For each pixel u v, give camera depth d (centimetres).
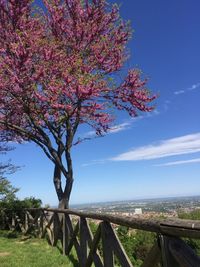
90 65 1424
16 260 967
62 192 1515
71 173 1505
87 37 1482
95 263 716
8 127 1570
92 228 964
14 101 1423
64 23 1496
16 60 1333
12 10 1420
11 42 1385
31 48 1340
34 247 1175
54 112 1391
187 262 385
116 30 1504
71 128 1498
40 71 1335
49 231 1288
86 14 1500
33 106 1394
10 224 1884
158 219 462
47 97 1351
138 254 798
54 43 1408
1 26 1406
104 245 648
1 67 1335
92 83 1322
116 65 1455
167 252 428
